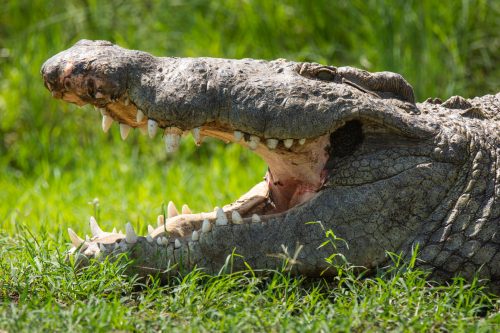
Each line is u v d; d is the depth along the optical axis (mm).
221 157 20984
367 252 10773
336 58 23078
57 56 10805
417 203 10906
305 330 9125
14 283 10766
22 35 23656
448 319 9922
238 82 10648
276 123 10562
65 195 18328
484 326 9539
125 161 21000
